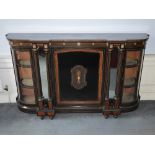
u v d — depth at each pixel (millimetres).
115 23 3467
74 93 3424
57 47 3053
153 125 3381
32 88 3426
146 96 4027
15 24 3445
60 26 3484
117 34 3379
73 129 3287
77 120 3500
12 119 3545
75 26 3484
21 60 3299
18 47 3094
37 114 3525
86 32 3521
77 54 3119
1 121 3496
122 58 3123
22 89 3506
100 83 3328
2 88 3848
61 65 3199
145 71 3812
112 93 3516
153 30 3512
